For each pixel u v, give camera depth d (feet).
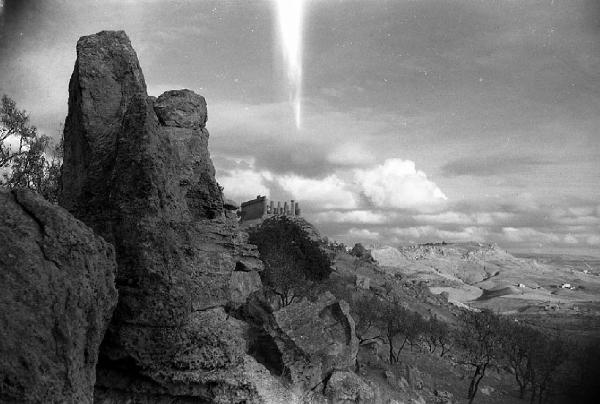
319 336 101.96
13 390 47.03
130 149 71.67
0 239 50.93
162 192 72.38
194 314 78.28
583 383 197.67
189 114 99.45
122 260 69.51
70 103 89.04
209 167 103.30
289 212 411.75
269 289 187.42
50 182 140.97
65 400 50.57
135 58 86.69
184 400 72.90
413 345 257.14
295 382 92.73
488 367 243.81
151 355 70.28
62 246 54.03
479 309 535.19
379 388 136.87
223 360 75.05
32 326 49.24
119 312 69.21
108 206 72.33
